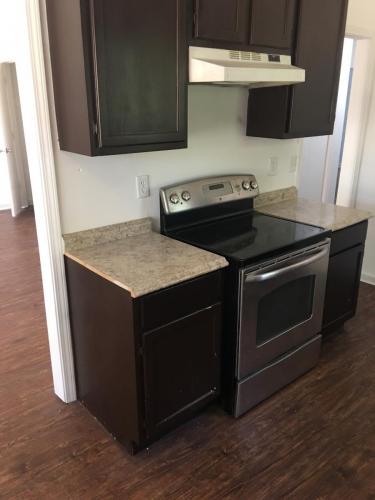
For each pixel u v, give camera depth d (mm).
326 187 4551
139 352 1697
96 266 1806
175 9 1735
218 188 2484
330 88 2596
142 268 1783
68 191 1955
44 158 1834
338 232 2498
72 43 1582
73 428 2088
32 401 2271
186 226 2393
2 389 2361
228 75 1756
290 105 2400
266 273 1981
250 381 2123
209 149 2486
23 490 1746
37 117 1771
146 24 1665
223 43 1947
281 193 3006
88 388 2137
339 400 2285
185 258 1895
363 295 3463
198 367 1959
